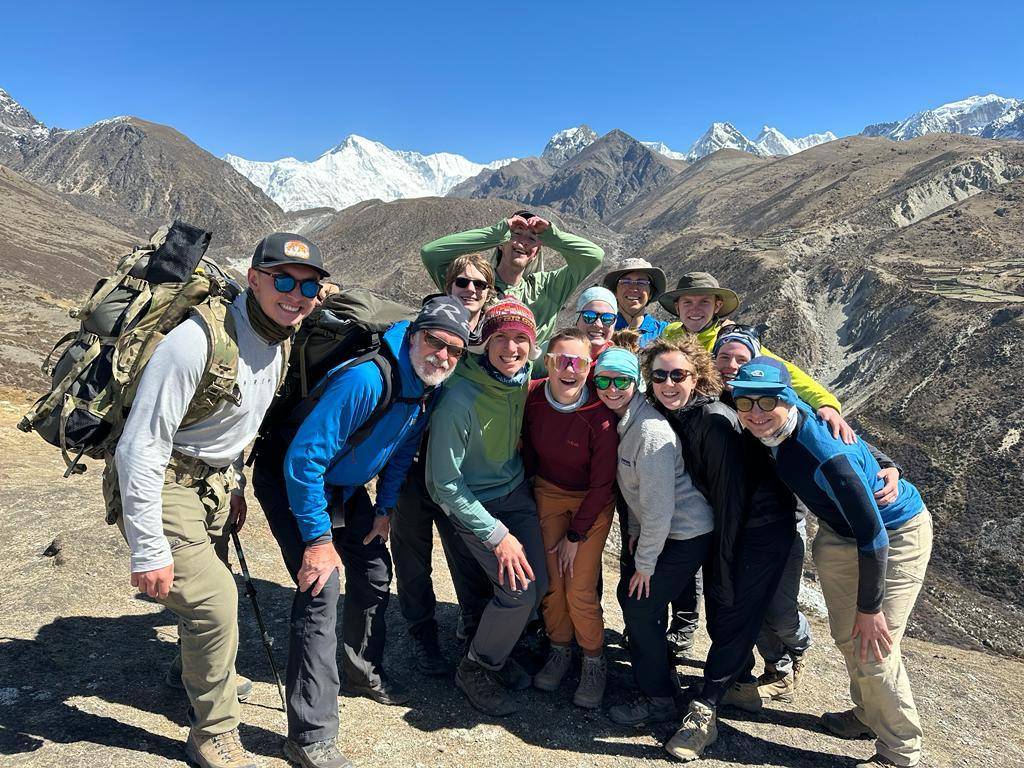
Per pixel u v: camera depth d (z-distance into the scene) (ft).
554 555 11.84
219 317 7.98
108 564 15.01
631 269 16.30
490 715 11.43
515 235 14.78
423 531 12.13
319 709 9.21
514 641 11.18
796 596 12.71
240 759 8.84
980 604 184.14
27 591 13.47
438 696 11.80
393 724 10.73
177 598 8.12
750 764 11.19
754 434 10.28
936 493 239.71
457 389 10.37
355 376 8.99
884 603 11.04
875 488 10.66
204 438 8.36
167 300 7.88
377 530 10.86
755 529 10.94
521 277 15.65
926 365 319.06
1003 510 221.25
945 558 210.18
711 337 16.22
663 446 10.55
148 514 7.59
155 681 11.02
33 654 11.01
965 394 285.43
